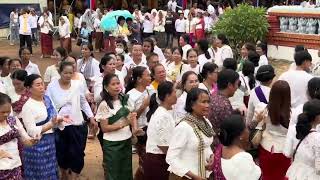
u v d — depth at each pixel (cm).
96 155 818
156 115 513
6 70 697
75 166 660
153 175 519
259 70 577
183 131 433
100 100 660
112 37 1852
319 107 455
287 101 526
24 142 530
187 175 429
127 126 599
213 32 1670
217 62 909
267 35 1689
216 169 378
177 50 825
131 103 621
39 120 567
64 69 637
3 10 2428
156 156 514
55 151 600
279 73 1446
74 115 650
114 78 587
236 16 1579
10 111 510
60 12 2672
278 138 537
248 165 365
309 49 1552
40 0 2512
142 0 3141
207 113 464
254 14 1584
